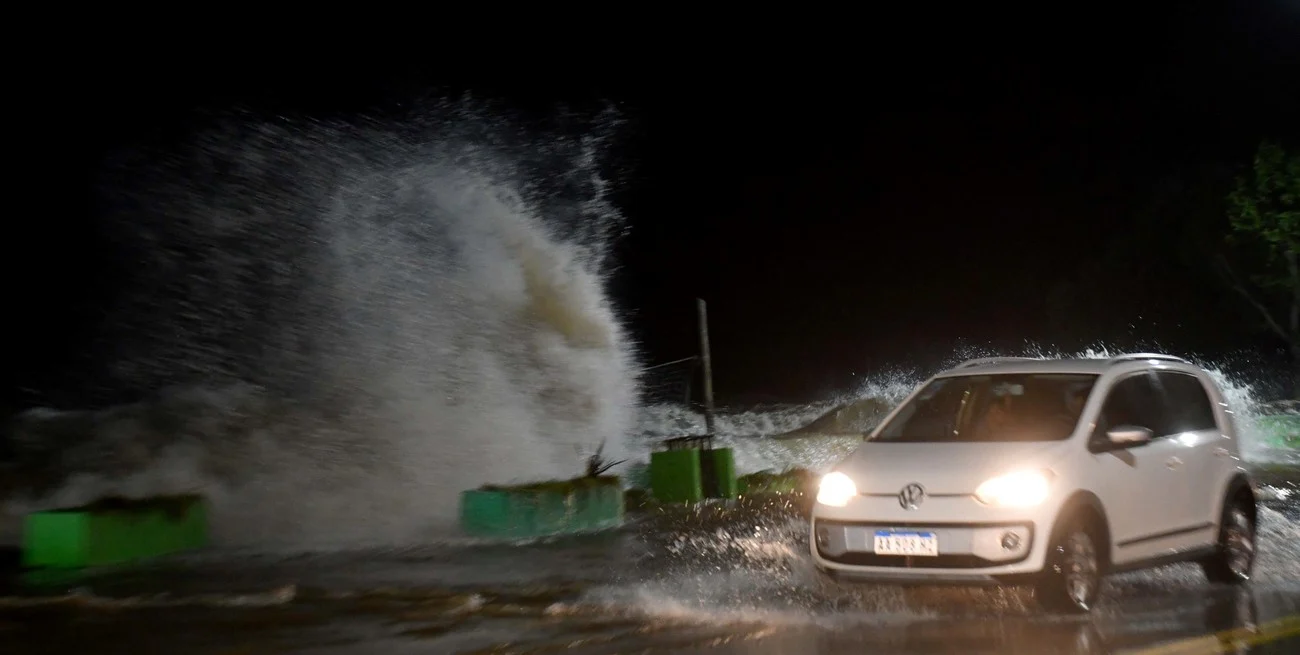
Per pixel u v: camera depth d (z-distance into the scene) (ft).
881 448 26.30
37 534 32.27
